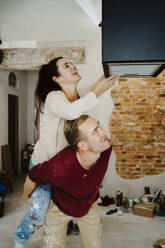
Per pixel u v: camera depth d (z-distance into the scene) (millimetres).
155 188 4152
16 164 6660
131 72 1597
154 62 1343
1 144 5699
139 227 3270
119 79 4094
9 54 4191
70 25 3297
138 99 4090
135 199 4020
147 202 3850
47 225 1916
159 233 3090
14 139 6645
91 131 1546
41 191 1772
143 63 1360
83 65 4051
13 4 2564
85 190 1697
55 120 1657
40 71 1770
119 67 1448
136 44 1310
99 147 1581
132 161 4176
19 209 4004
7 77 6000
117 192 4094
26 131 7266
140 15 1306
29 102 7281
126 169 4191
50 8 2666
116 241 2879
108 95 4129
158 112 4062
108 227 3262
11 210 3959
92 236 1906
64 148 1653
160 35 1299
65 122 1661
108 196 4238
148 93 4070
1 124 5703
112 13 1320
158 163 4129
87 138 1552
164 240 2871
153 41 1302
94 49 4020
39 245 2828
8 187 5184
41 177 1619
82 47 4035
